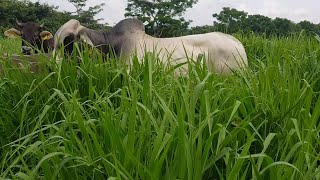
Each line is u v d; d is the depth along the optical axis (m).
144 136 2.29
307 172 2.08
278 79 3.08
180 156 2.04
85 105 3.24
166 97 2.90
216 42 6.07
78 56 4.18
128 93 2.96
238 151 2.45
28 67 3.61
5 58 3.92
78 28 5.95
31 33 9.02
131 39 5.79
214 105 2.61
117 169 1.91
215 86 3.04
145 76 2.61
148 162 2.16
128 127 2.29
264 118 2.69
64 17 28.98
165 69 3.64
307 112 2.51
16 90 3.40
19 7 31.80
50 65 3.59
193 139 2.12
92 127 2.47
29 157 2.64
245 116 2.65
